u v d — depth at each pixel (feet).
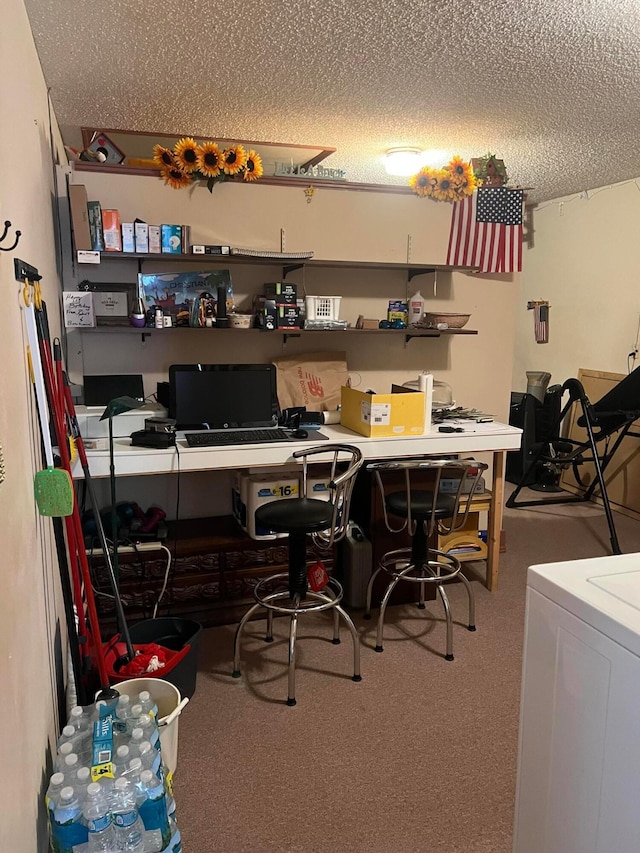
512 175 15.31
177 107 10.94
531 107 10.62
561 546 13.39
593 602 3.56
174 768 6.29
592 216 16.83
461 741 7.11
